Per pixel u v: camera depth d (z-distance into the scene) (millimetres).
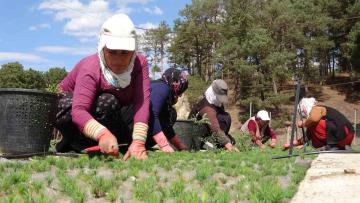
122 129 2477
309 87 30906
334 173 1814
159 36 33281
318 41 28250
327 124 3195
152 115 2695
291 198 1567
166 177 1791
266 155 2648
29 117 2223
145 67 2326
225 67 26922
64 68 23375
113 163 1966
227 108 27344
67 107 2320
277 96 24547
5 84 22016
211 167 1977
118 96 2303
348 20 28500
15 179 1642
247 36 26078
